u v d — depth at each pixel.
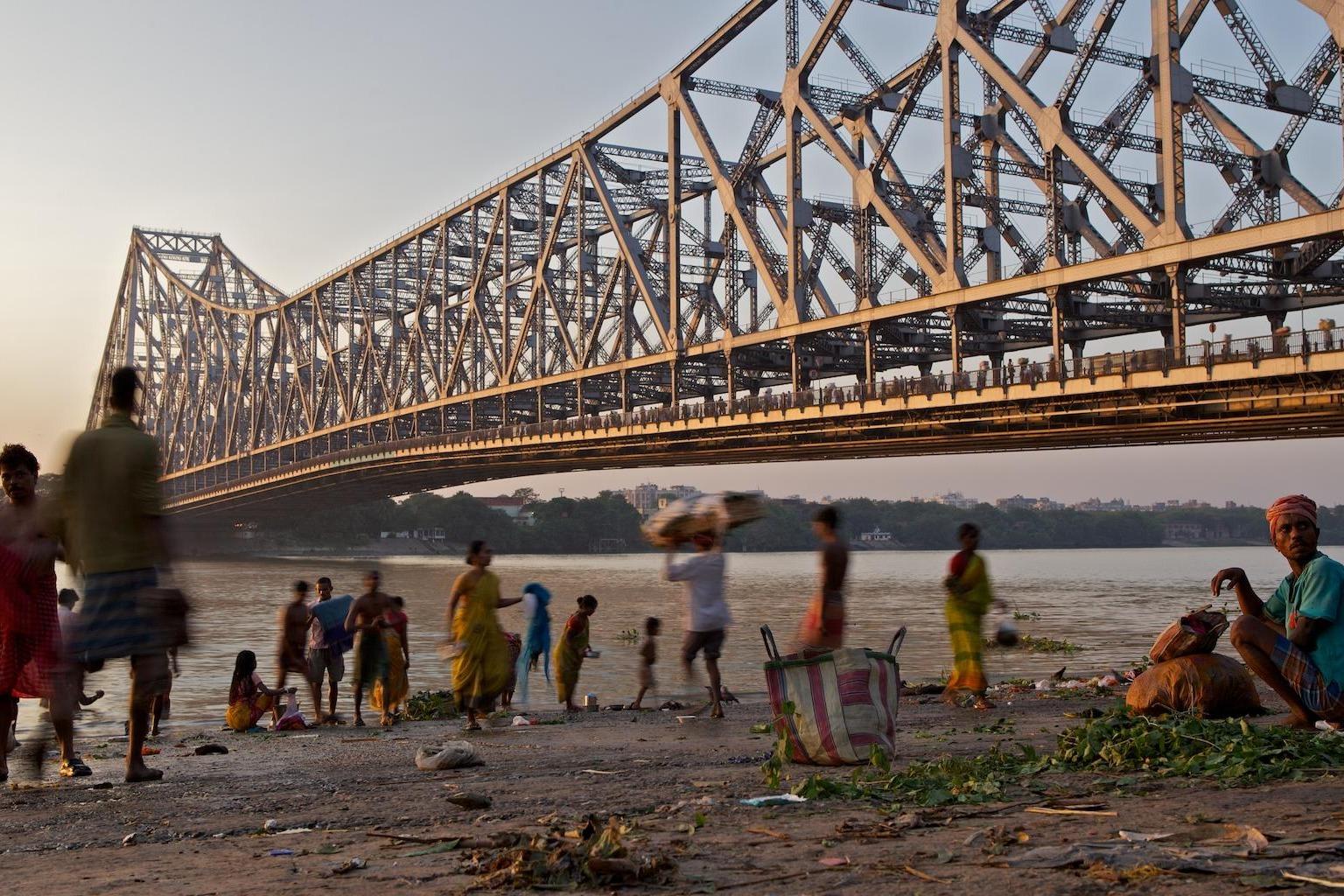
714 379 75.31
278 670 16.03
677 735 11.84
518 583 78.88
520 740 11.96
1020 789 6.78
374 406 103.50
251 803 7.81
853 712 8.40
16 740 11.70
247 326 125.19
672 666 24.86
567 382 70.56
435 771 9.47
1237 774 6.87
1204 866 4.39
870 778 7.58
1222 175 41.59
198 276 152.00
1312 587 8.27
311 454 105.12
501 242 88.81
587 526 197.50
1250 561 168.62
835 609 9.30
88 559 7.78
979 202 46.09
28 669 8.94
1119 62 38.28
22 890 5.12
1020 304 45.97
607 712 15.79
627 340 66.88
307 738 13.34
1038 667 23.83
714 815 6.41
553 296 73.88
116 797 8.17
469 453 75.44
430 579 82.12
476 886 4.67
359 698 15.32
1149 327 48.53
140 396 8.05
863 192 46.84
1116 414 37.44
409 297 99.88
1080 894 4.14
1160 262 34.41
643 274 63.75
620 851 4.86
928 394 41.25
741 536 184.50
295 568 105.88
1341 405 31.00
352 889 4.78
